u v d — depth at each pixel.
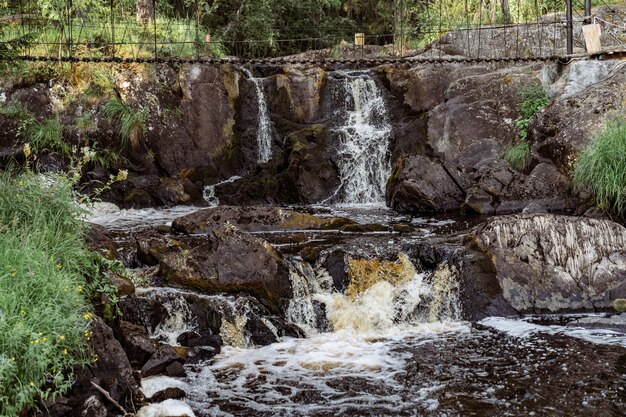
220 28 19.66
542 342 6.53
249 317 6.79
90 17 15.34
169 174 13.30
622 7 15.55
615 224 7.83
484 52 14.64
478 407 5.18
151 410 5.10
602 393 5.35
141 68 13.42
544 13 17.56
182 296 6.78
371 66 15.89
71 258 5.82
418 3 21.06
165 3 18.27
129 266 7.77
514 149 12.14
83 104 12.95
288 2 20.67
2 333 4.46
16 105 12.56
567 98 11.65
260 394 5.52
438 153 13.09
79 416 4.66
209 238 7.60
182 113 13.55
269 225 9.67
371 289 7.61
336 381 5.77
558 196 10.91
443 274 7.66
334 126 14.55
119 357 5.16
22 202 6.11
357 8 23.64
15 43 8.01
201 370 6.01
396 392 5.52
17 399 4.36
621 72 11.51
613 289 7.46
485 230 7.78
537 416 4.99
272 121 14.74
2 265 5.11
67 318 4.87
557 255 7.62
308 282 7.67
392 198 12.11
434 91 14.10
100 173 12.42
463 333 6.94
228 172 13.93
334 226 9.84
